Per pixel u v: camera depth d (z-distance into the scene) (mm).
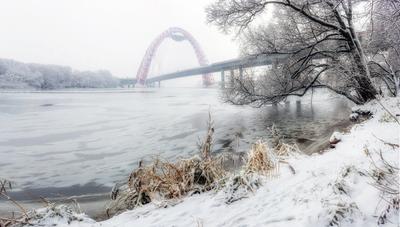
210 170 6195
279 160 6676
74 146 17312
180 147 15750
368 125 10250
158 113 36156
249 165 6348
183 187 5805
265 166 6234
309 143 13852
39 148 16922
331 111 28031
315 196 4219
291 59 20547
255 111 31531
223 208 4695
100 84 182750
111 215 6449
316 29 19406
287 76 20859
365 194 3877
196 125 23906
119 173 11320
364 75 17250
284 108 32500
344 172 4676
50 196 8852
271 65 22000
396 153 5164
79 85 169625
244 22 18750
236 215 4316
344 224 3350
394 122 9578
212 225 4145
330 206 3605
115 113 38031
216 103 50312
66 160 13859
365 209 3551
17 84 139500
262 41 20906
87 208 7418
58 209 4930
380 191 3775
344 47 19906
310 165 6176
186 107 44281
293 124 21203
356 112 16281
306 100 41188
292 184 5125
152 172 6195
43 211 4902
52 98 79438
